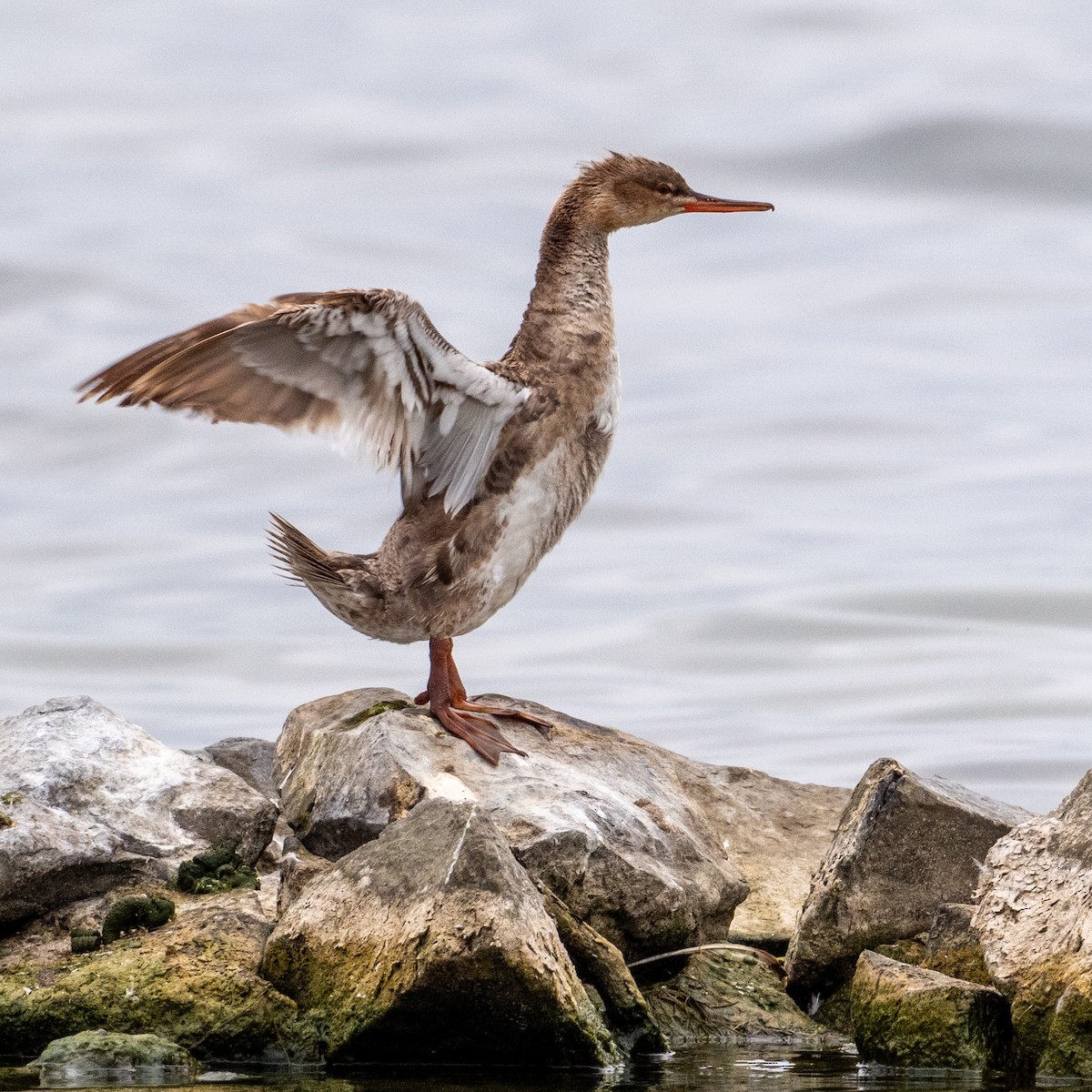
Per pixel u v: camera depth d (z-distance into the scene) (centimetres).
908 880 1402
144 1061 1188
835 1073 1229
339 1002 1212
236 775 1470
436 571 1470
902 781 1412
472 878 1205
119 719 1521
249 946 1271
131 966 1242
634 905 1374
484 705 1565
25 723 1505
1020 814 1495
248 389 1366
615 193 1617
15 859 1317
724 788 1681
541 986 1179
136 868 1377
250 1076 1180
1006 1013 1238
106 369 1306
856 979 1297
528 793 1415
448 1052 1212
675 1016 1361
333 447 1413
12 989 1241
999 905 1277
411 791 1400
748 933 1495
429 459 1464
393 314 1352
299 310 1322
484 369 1433
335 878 1262
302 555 1495
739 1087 1185
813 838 1631
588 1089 1169
